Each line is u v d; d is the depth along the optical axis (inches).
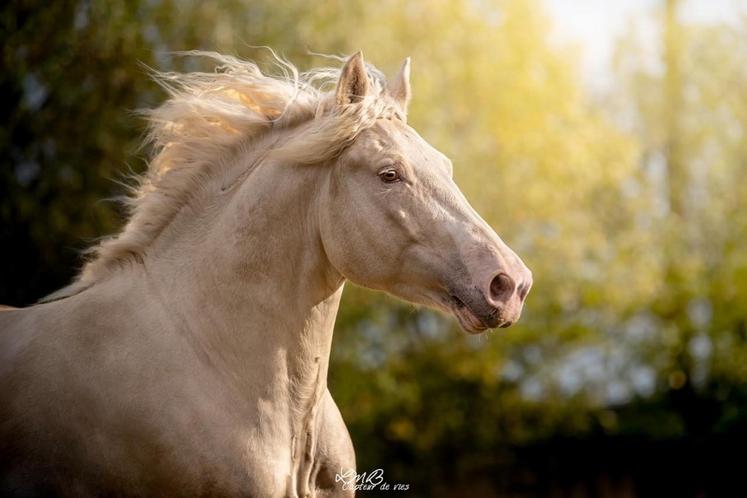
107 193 492.7
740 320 781.3
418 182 181.3
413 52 627.2
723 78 817.5
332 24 565.3
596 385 748.6
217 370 183.0
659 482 783.7
